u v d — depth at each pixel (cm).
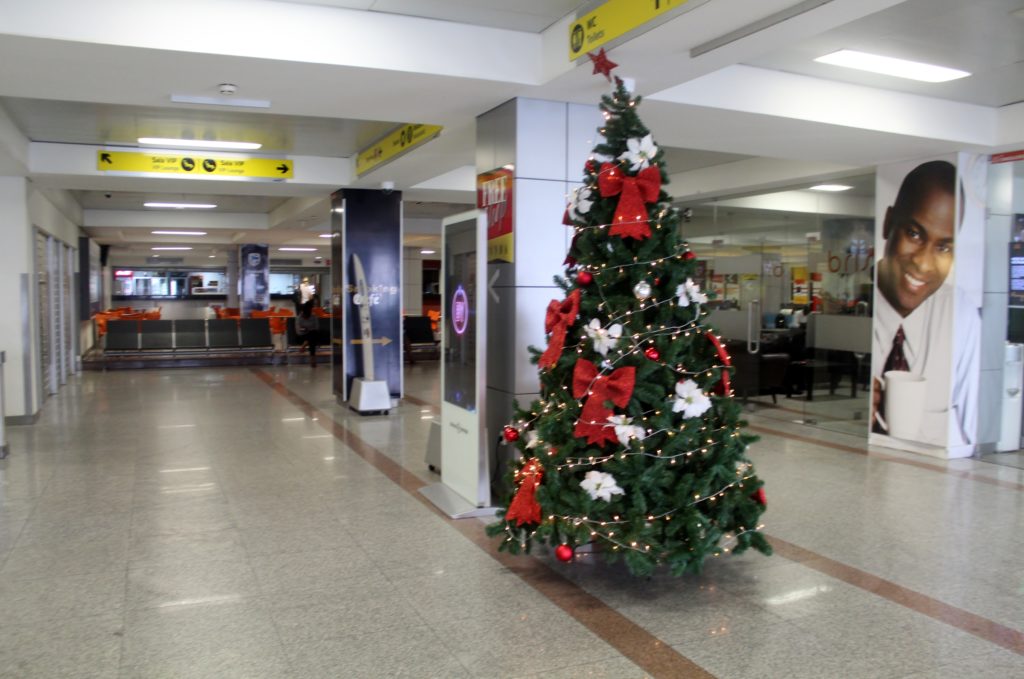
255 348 1842
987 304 788
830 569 449
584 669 324
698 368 411
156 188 1080
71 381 1401
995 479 683
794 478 682
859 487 650
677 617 379
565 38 518
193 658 333
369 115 648
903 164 812
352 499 592
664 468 392
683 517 387
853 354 903
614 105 430
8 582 419
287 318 1981
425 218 2000
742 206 1095
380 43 511
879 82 654
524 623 369
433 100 593
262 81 543
